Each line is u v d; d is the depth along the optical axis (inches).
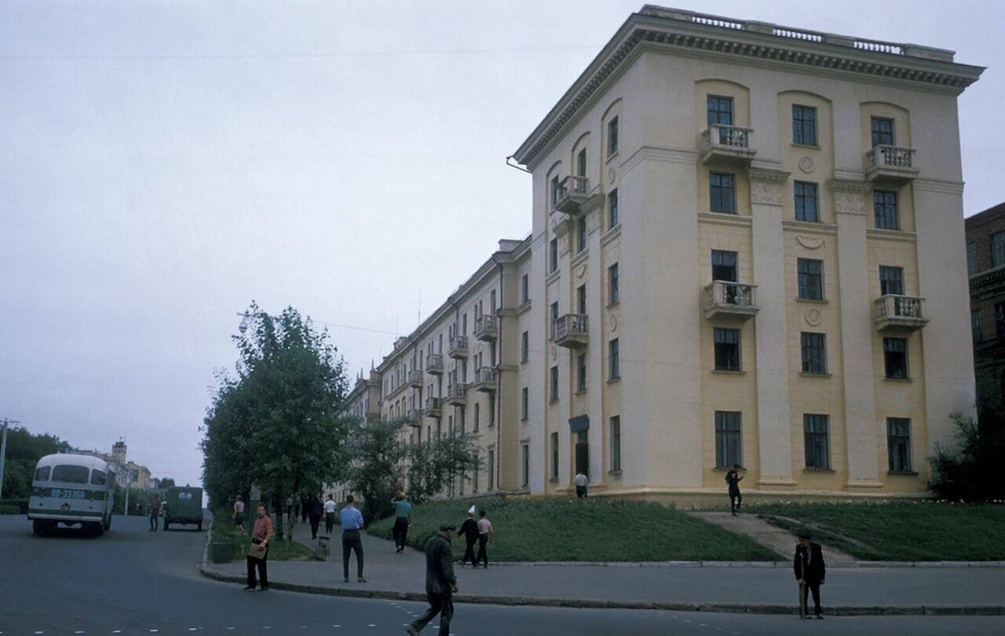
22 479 4089.6
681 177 1437.0
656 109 1443.2
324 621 564.7
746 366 1421.0
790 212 1486.2
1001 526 1184.8
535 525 1130.0
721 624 595.8
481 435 2297.0
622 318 1469.0
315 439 1245.1
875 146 1524.4
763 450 1395.2
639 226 1424.7
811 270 1489.9
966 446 1464.1
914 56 1551.4
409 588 762.2
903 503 1355.8
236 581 839.7
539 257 1859.0
